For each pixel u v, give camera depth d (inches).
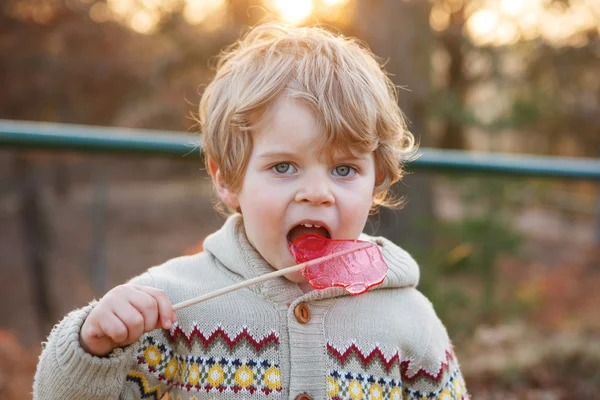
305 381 65.8
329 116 63.9
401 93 380.5
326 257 62.3
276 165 65.2
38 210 488.1
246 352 66.6
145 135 97.7
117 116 442.6
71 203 599.8
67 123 453.1
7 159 481.4
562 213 698.8
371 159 68.5
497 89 471.5
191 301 60.6
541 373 158.6
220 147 69.3
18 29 439.8
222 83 71.6
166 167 681.0
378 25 366.6
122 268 534.0
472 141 486.6
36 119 455.5
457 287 278.5
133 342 61.5
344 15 353.7
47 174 517.0
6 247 582.9
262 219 65.4
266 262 69.6
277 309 68.2
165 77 424.8
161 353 66.9
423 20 409.4
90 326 58.9
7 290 504.4
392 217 306.8
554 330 196.5
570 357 163.0
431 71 416.5
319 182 64.3
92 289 488.1
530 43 478.6
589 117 501.0
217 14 410.6
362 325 69.9
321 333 68.1
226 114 68.1
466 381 156.0
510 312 273.9
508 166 120.8
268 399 65.4
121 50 436.1
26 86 443.5
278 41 71.9
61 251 534.9
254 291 69.1
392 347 69.9
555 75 494.9
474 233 323.3
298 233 66.7
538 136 518.0
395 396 68.9
